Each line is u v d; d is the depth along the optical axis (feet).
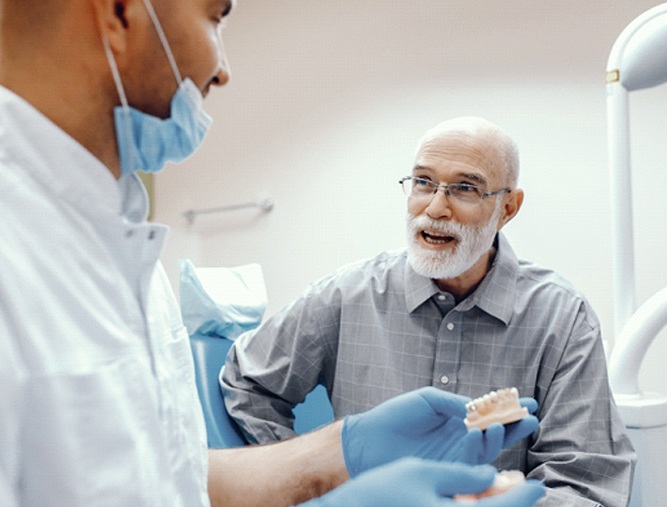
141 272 2.19
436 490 1.69
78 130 1.97
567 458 3.94
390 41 8.04
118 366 1.87
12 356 1.56
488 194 4.32
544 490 1.79
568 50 7.13
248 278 5.51
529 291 4.50
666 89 6.70
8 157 1.82
